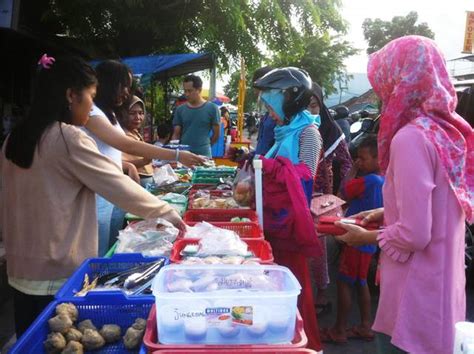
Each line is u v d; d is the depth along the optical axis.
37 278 1.81
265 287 1.48
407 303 1.61
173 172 4.21
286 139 2.59
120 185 1.81
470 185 1.69
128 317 1.50
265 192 2.51
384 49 1.74
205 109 5.82
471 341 1.17
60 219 1.79
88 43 8.52
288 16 10.29
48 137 1.75
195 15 8.88
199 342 1.27
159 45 9.38
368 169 3.38
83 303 1.49
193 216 2.77
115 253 1.94
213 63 8.70
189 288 1.45
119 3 7.86
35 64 7.69
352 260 3.18
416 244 1.53
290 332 1.30
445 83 1.62
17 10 5.67
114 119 2.79
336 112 6.66
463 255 1.72
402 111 1.64
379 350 1.84
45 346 1.33
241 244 2.06
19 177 1.81
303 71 2.64
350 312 3.78
